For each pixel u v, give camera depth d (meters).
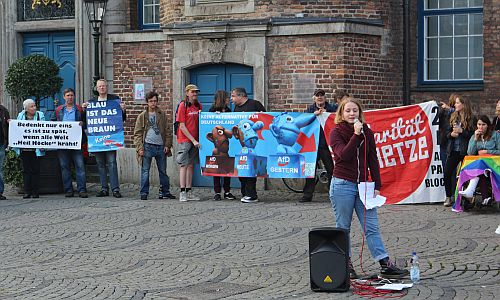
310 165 15.98
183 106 16.52
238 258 11.09
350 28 17.47
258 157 16.23
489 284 9.50
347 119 9.76
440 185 15.48
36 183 17.52
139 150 16.83
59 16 22.00
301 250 11.52
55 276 10.26
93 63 21.53
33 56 20.84
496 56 18.00
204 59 18.56
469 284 9.51
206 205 15.84
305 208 15.25
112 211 15.22
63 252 11.69
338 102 16.05
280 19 17.92
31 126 17.34
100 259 11.20
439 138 15.40
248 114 16.31
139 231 13.16
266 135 16.22
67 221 14.21
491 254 11.00
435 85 18.67
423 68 18.88
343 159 9.66
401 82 18.72
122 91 19.62
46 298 9.23
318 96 16.02
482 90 18.17
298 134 16.03
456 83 18.62
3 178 17.86
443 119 15.35
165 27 18.91
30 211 15.40
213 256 11.24
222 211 15.02
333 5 17.86
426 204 15.56
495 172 14.28
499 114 14.98
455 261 10.61
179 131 16.52
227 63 18.55
